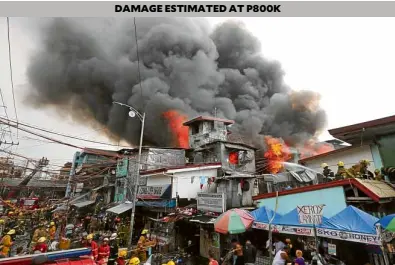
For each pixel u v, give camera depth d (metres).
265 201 13.49
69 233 19.44
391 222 6.63
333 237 7.78
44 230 16.08
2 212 26.05
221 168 22.16
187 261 14.09
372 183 10.19
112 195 28.73
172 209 17.62
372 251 8.80
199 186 20.38
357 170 11.48
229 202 16.75
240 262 9.77
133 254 13.18
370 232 7.00
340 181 10.20
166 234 17.44
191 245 16.41
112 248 12.88
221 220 10.81
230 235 13.35
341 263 8.59
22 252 12.91
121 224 19.91
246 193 16.70
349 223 7.64
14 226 21.11
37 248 11.85
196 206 17.44
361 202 9.84
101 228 22.42
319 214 7.87
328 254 9.26
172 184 19.16
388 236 7.02
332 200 10.45
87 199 32.25
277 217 10.30
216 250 13.93
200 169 20.91
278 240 11.93
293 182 16.09
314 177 15.22
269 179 17.45
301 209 8.55
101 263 10.28
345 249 9.47
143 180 22.94
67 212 24.75
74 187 32.97
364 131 12.46
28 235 18.66
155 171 20.70
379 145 12.76
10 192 35.47
